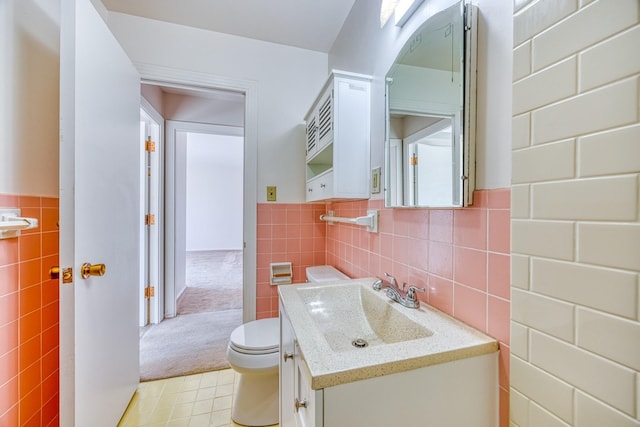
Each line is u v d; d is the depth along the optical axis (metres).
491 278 0.74
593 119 0.51
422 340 0.73
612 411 0.48
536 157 0.61
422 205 0.98
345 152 1.38
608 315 0.49
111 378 1.26
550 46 0.58
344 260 1.78
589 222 0.52
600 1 0.50
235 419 1.40
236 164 6.47
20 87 0.96
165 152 2.74
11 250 0.92
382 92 1.33
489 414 0.72
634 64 0.45
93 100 1.09
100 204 1.14
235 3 1.67
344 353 0.67
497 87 0.73
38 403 1.05
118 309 1.33
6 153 0.89
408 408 0.65
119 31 1.75
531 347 0.63
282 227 2.06
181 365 1.89
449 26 0.85
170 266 2.71
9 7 0.91
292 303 1.02
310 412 0.64
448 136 0.85
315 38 1.99
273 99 2.04
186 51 1.86
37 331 1.04
